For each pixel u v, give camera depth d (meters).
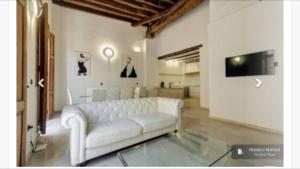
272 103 2.92
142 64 7.29
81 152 1.78
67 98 5.39
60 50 5.29
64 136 2.77
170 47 6.91
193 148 2.16
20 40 1.59
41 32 2.66
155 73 7.66
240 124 3.49
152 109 3.12
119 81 6.56
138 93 4.69
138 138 2.28
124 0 5.00
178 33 6.47
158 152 2.05
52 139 2.62
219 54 3.99
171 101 3.00
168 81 8.51
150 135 2.44
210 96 4.25
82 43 5.71
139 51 7.18
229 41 3.74
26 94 1.73
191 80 9.88
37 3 2.30
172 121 2.76
